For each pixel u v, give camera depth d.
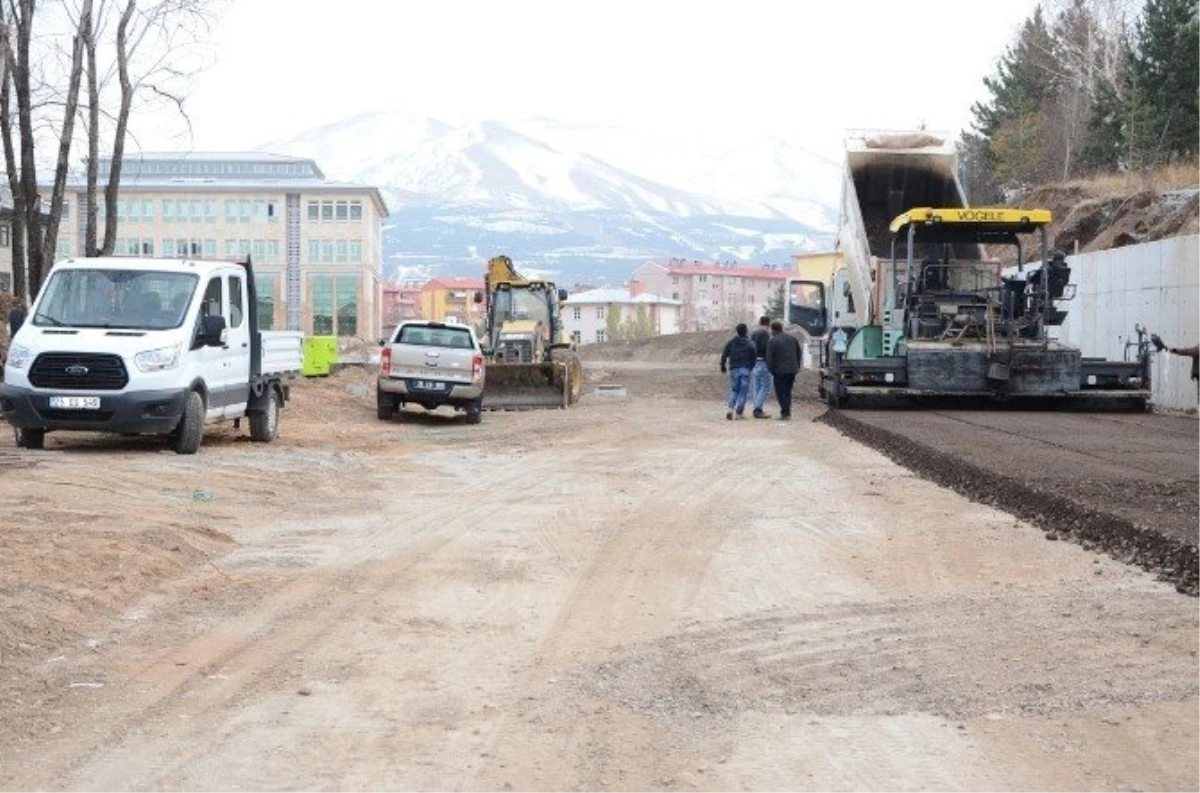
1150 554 10.19
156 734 6.12
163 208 114.44
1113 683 6.82
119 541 10.29
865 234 29.66
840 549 11.12
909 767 5.61
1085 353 32.94
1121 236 40.38
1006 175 61.16
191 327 17.55
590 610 8.84
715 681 7.03
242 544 11.28
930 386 26.41
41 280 29.17
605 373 57.22
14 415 16.89
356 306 116.12
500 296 35.12
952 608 8.73
